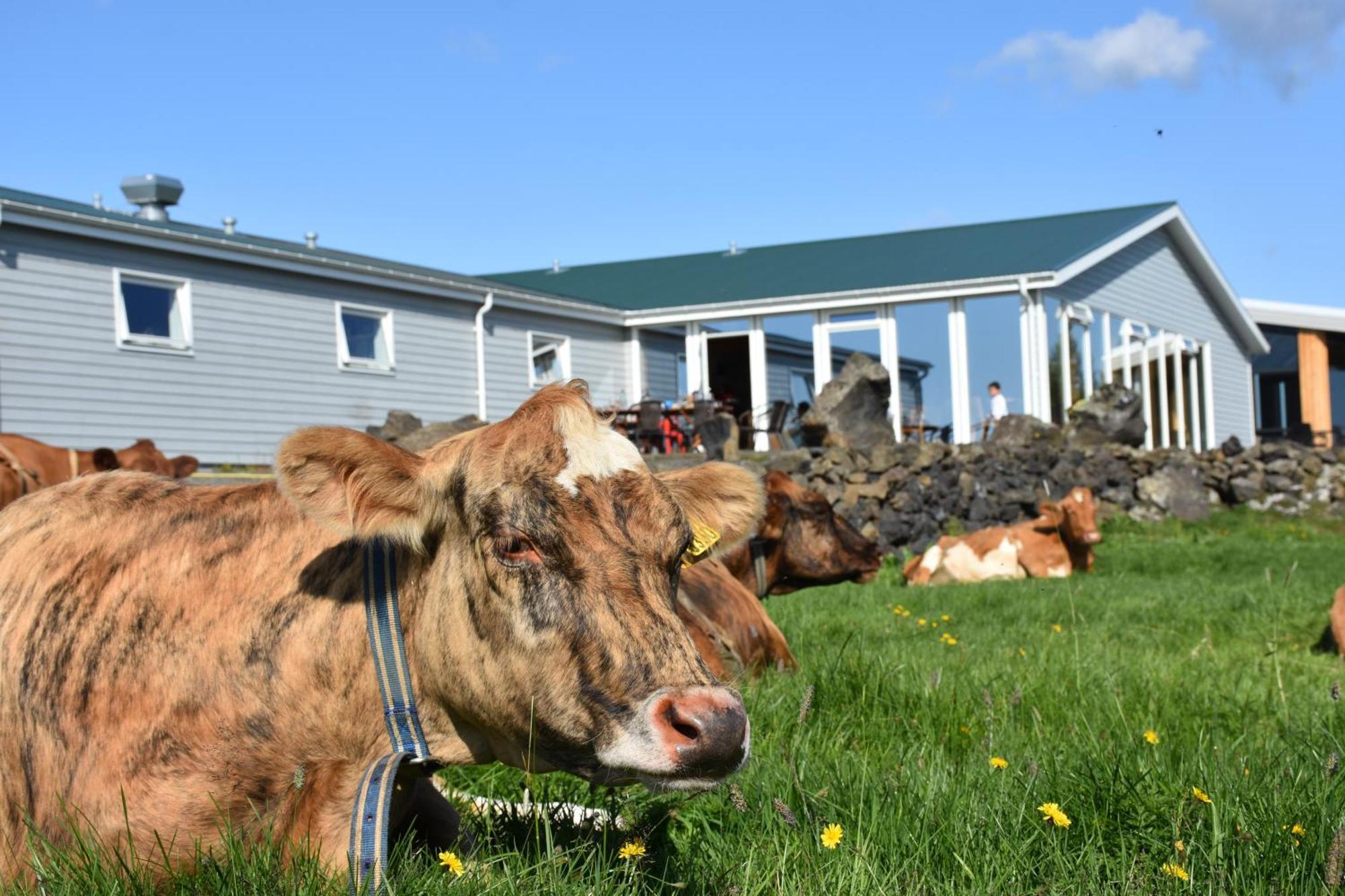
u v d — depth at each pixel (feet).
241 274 62.28
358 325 69.41
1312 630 29.73
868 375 68.18
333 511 9.64
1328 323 118.62
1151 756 14.15
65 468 27.45
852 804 12.34
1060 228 94.43
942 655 23.67
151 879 9.43
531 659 9.23
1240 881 10.44
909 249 95.81
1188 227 100.17
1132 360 94.27
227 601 10.46
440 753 10.48
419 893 9.26
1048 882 10.32
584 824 12.04
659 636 9.03
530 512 9.34
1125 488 72.23
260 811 9.96
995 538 52.19
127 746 9.94
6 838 10.21
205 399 60.34
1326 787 12.15
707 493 11.79
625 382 87.35
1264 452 76.23
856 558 27.48
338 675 10.26
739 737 8.61
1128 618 32.19
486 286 76.13
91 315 55.57
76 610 10.52
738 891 10.05
